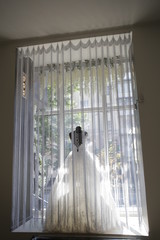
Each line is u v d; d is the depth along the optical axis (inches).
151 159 60.9
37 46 76.4
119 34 71.6
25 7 59.1
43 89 72.0
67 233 61.7
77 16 63.6
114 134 66.5
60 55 74.5
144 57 67.1
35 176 68.2
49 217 63.4
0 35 72.9
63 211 63.3
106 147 65.5
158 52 66.7
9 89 74.4
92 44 73.5
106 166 64.2
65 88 71.6
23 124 72.9
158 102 63.6
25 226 66.4
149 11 62.1
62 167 66.2
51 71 72.7
